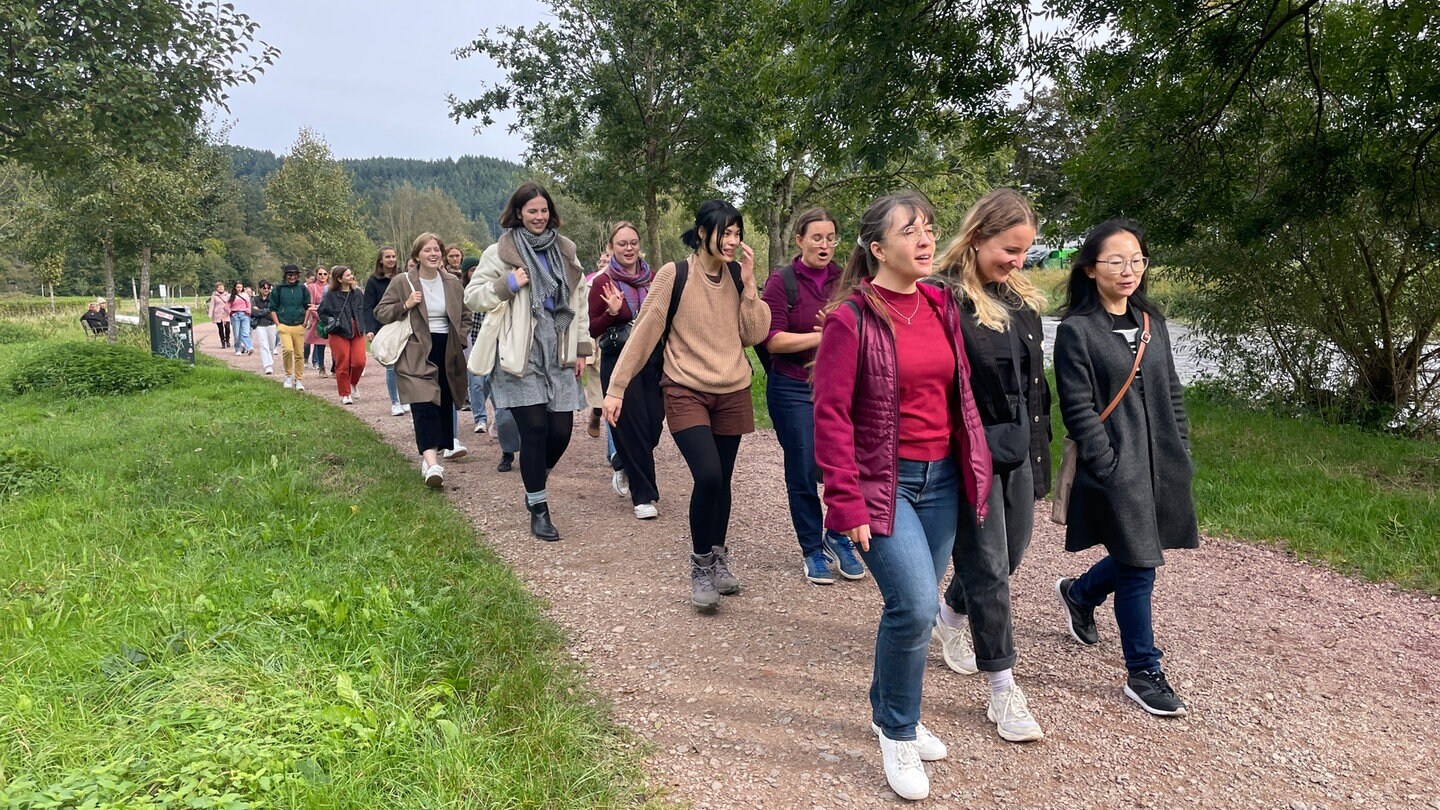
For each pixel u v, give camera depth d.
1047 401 2.96
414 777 2.44
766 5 10.97
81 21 7.62
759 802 2.58
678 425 4.00
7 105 7.61
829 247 4.21
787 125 17.39
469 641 3.38
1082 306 3.15
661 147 18.56
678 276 4.06
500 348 4.96
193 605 3.36
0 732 2.45
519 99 18.23
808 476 4.29
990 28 8.46
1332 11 8.05
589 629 3.80
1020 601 4.16
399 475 6.21
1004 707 2.94
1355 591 4.30
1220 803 2.61
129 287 77.44
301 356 12.20
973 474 2.63
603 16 17.20
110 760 2.31
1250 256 9.02
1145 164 8.11
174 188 21.61
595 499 5.98
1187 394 10.71
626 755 2.77
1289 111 8.49
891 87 8.59
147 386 11.30
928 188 21.34
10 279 66.00
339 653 3.14
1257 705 3.19
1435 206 7.73
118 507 4.93
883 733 2.67
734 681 3.32
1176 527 3.13
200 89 8.39
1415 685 3.35
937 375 2.58
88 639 3.08
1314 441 7.52
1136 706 3.17
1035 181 10.75
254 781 2.25
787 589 4.29
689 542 5.00
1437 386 9.02
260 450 6.64
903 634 2.54
